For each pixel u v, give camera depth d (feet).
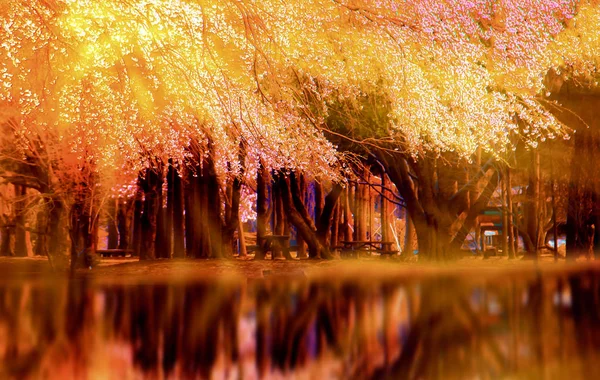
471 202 102.37
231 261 94.53
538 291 58.49
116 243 149.18
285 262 96.07
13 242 129.08
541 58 93.66
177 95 82.23
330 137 95.96
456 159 101.24
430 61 83.82
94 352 30.78
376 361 28.99
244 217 160.66
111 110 83.41
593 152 105.40
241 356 30.14
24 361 28.99
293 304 49.78
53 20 59.67
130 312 45.24
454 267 91.97
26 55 64.95
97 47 65.57
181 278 76.18
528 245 116.16
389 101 88.58
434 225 100.48
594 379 25.07
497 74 91.56
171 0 63.31
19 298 53.93
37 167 84.94
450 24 83.30
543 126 95.55
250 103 75.77
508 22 89.86
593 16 95.40
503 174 107.76
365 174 116.16
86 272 81.30
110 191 107.65
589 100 103.30
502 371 26.94
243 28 65.72
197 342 33.12
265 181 105.81
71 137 83.92
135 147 94.84
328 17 73.41
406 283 67.72
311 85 81.46
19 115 79.61
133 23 62.64
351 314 43.83
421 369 27.12
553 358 28.84
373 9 74.64
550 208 139.54
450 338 33.81
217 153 99.35
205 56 67.82
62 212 84.53
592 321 39.24
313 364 28.02
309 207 142.31
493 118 90.53
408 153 97.40
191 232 105.40
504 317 41.55
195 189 103.71
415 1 80.23
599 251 110.63
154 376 26.11
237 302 51.08
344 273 82.74
